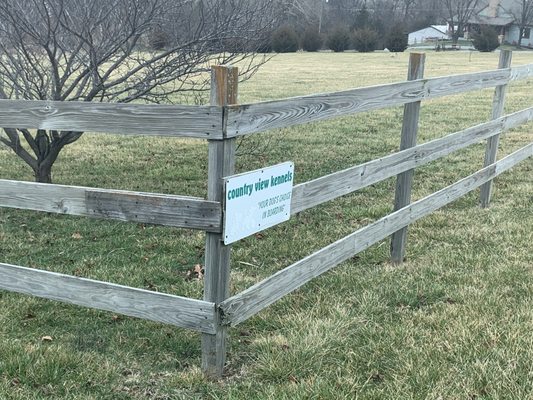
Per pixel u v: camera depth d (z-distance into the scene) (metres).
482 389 3.13
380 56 47.25
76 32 6.23
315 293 4.41
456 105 16.34
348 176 4.06
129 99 6.79
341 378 3.23
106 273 4.87
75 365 3.40
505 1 85.25
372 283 4.59
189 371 3.34
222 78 2.83
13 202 3.47
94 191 3.23
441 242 5.67
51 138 7.13
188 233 5.98
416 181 8.15
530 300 4.23
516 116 7.04
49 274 3.50
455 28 86.88
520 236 5.73
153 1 6.49
